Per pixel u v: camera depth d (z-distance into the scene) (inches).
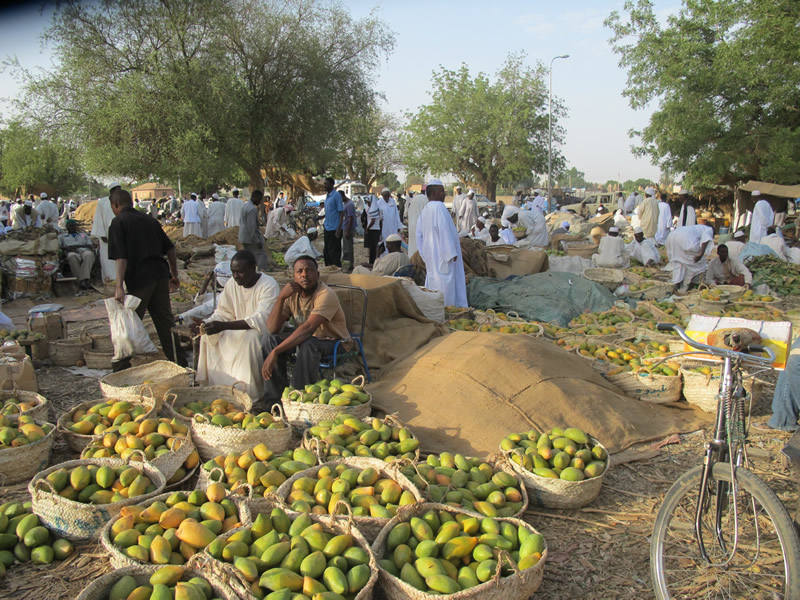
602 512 157.6
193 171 823.7
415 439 169.9
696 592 124.2
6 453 160.9
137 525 127.3
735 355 114.4
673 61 947.3
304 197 1242.6
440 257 335.3
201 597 104.0
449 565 118.1
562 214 1002.1
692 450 193.8
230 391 205.5
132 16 797.2
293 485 141.1
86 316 375.2
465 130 1780.3
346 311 262.4
